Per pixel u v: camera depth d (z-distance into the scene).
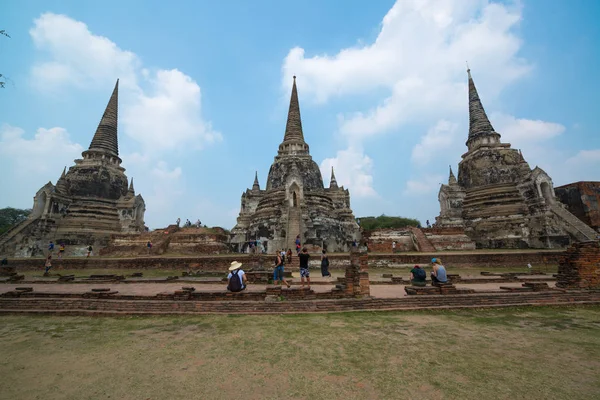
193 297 10.91
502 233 32.31
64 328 8.20
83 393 4.63
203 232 36.12
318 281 15.80
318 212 31.77
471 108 42.91
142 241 34.16
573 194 34.00
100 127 44.38
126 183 43.78
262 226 31.73
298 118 44.53
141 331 7.86
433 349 6.37
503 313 9.60
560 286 12.48
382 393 4.55
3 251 31.92
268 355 6.10
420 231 31.92
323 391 4.64
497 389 4.62
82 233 35.69
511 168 35.91
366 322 8.57
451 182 38.62
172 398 4.47
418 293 11.44
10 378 5.16
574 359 5.77
